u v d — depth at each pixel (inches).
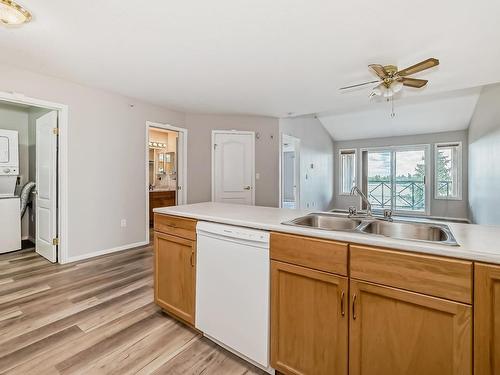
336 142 334.0
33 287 99.0
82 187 131.9
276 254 55.6
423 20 76.6
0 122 155.7
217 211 78.6
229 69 112.9
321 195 294.8
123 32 83.6
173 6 70.5
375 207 314.0
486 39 87.1
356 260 46.1
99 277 109.3
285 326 54.7
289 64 107.7
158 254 81.3
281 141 208.7
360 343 46.2
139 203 158.6
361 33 84.0
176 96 150.3
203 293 68.7
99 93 137.8
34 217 158.7
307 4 69.7
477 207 203.8
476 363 37.2
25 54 98.5
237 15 74.7
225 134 194.5
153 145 251.8
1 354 61.9
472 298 37.1
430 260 39.8
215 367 59.5
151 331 72.5
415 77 119.0
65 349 64.1
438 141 274.7
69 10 71.9
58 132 124.9
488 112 165.3
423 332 40.8
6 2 65.7
